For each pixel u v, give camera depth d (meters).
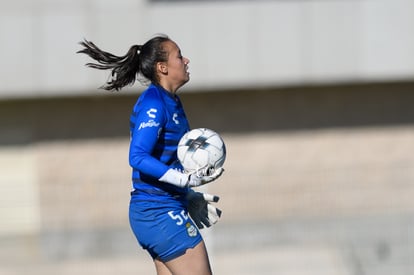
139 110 18.16
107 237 49.44
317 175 52.28
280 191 51.69
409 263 42.16
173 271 18.39
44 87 54.78
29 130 56.69
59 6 54.47
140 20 54.56
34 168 56.41
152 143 17.66
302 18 55.72
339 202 51.75
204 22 55.22
